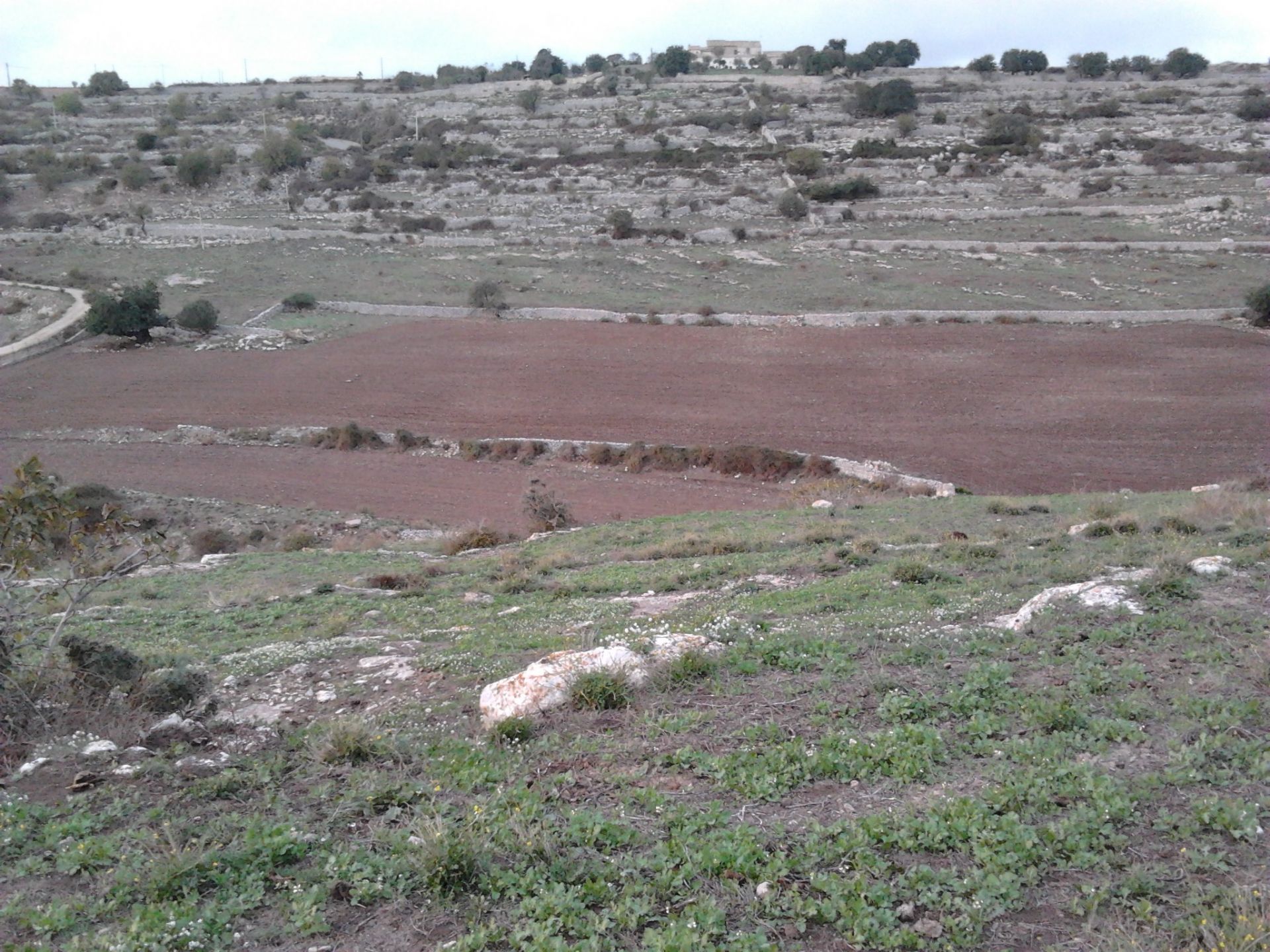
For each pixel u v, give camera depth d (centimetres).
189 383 5388
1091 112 11725
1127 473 3762
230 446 4525
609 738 807
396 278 7381
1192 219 8019
